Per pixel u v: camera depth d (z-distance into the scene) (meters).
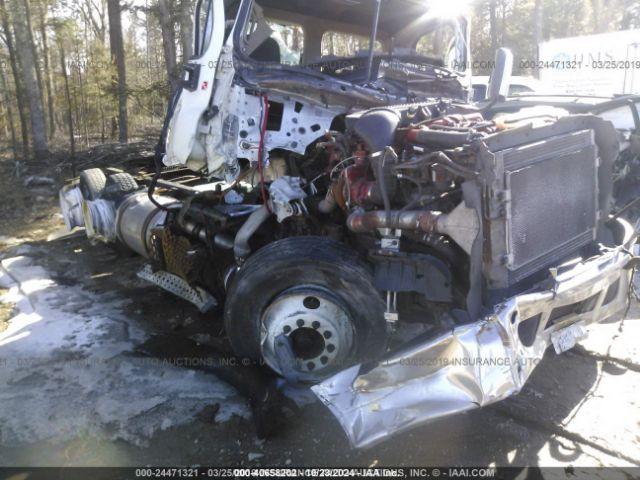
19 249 6.65
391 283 2.98
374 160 2.92
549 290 2.82
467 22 5.42
